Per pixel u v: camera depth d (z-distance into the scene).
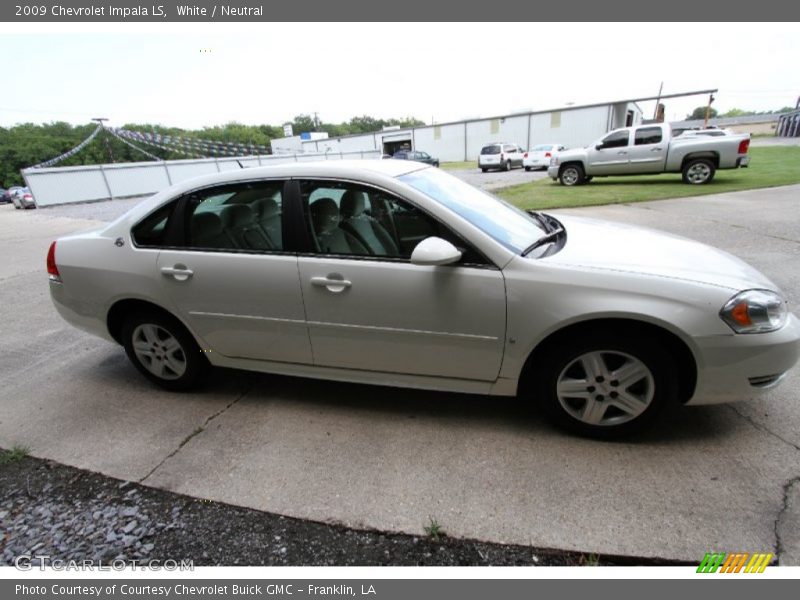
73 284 3.15
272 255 2.62
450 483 2.24
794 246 5.91
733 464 2.24
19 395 3.35
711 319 2.12
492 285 2.29
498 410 2.81
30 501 2.32
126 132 41.50
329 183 2.56
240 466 2.45
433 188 2.64
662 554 1.83
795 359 2.23
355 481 2.29
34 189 23.23
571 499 2.10
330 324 2.60
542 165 24.00
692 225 7.48
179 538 2.04
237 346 2.89
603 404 2.38
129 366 3.74
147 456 2.58
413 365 2.57
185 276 2.80
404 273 2.39
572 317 2.21
